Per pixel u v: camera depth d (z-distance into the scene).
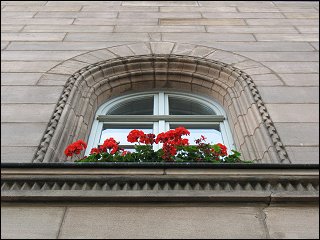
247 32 8.02
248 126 5.09
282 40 7.63
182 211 3.30
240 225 3.18
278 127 4.82
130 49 7.06
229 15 9.09
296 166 3.57
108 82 6.33
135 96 6.53
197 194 3.36
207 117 5.77
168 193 3.36
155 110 6.21
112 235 3.07
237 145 5.13
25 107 5.17
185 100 6.52
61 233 3.08
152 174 3.52
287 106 5.29
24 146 4.38
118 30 7.98
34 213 3.27
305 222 3.21
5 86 5.71
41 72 6.16
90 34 7.77
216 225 3.17
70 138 4.80
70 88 5.63
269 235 3.09
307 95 5.57
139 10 9.38
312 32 8.09
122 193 3.36
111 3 9.89
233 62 6.63
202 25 8.38
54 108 5.16
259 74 6.20
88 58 6.67
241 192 3.39
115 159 4.05
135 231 3.11
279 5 9.92
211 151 4.18
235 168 3.57
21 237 3.04
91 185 3.46
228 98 6.02
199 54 6.90
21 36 7.64
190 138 5.52
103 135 5.54
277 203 3.37
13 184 3.47
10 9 9.28
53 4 9.73
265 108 5.20
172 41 7.45
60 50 7.01
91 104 5.77
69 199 3.35
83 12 9.18
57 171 3.53
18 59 6.63
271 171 3.55
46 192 3.37
